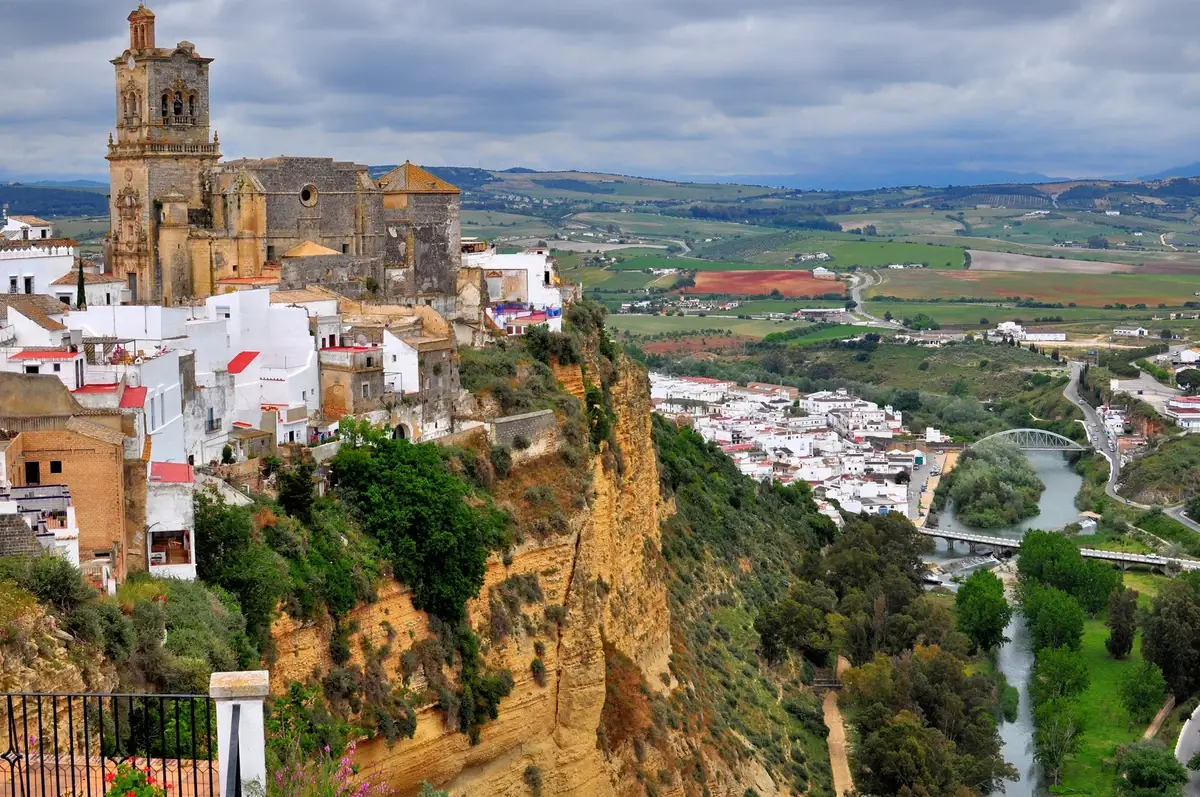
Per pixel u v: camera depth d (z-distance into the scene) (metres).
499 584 119.75
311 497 105.06
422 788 97.19
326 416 127.44
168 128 161.88
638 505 165.25
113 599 76.62
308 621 96.94
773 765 167.00
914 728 173.25
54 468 82.94
